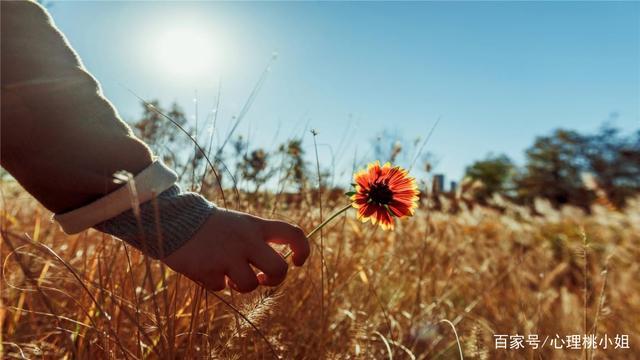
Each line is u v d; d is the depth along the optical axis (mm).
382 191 372
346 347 584
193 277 275
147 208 271
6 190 801
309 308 623
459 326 789
